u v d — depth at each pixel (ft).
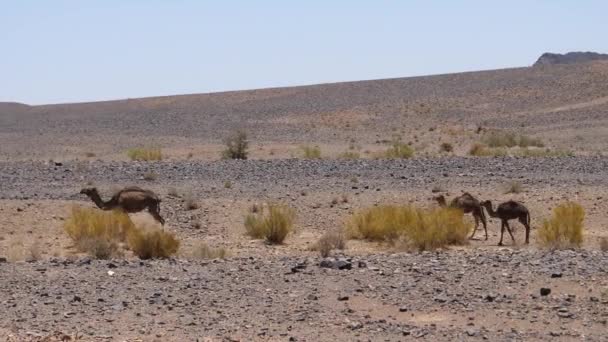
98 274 131.23
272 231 180.75
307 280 123.85
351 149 437.17
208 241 181.27
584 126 532.73
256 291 117.70
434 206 201.98
